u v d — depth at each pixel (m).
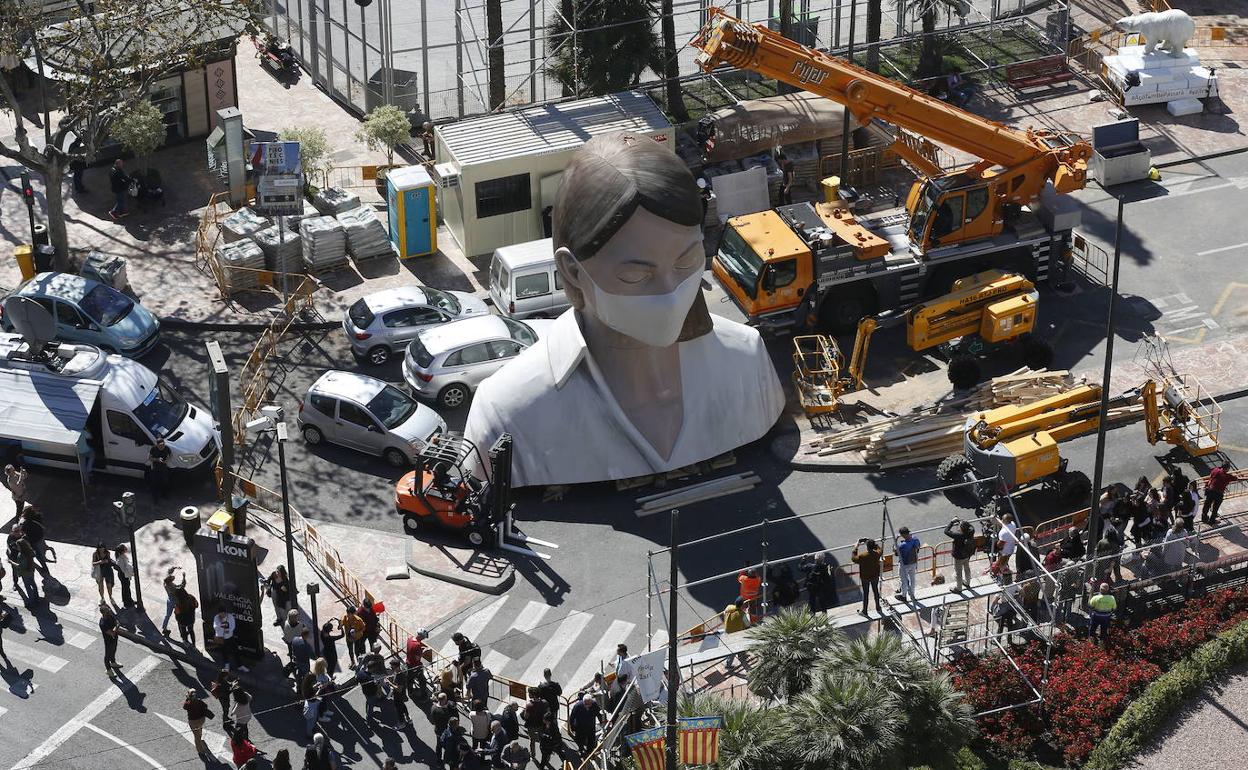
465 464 42.06
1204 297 49.53
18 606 38.72
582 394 41.66
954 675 35.56
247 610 36.41
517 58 63.06
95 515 41.88
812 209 48.06
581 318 41.19
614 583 39.25
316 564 39.91
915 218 47.97
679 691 32.97
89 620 38.38
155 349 48.44
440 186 51.59
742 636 36.38
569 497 42.12
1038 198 49.06
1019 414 42.50
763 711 30.39
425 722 35.50
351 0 59.31
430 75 61.81
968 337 46.91
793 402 45.56
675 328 39.47
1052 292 49.81
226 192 56.00
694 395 42.16
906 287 47.97
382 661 35.41
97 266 49.75
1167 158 57.31
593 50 56.06
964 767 33.31
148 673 36.88
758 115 54.94
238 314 49.91
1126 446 43.22
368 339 47.03
